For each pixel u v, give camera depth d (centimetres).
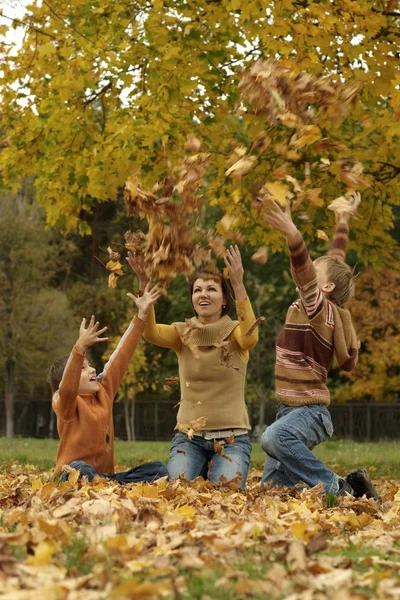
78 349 759
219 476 774
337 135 1282
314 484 728
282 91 693
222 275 812
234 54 1323
